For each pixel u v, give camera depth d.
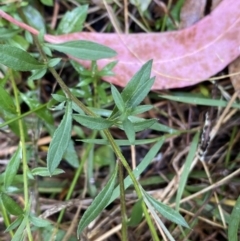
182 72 0.20
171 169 0.22
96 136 0.22
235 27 0.20
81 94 0.21
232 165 0.22
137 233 0.21
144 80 0.16
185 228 0.21
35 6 0.22
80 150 0.22
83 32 0.20
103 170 0.23
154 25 0.22
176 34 0.20
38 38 0.19
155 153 0.20
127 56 0.20
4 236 0.22
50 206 0.22
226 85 0.22
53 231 0.21
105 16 0.22
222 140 0.22
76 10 0.21
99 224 0.21
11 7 0.21
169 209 0.16
